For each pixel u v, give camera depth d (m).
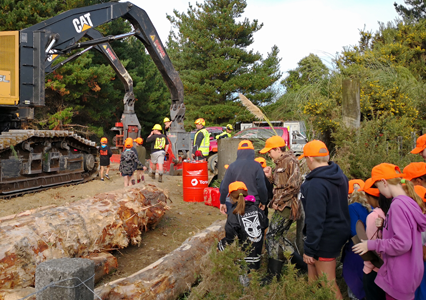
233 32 24.11
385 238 2.65
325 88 11.30
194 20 24.70
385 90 8.94
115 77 22.09
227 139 8.20
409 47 19.00
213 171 12.24
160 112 26.28
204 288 2.86
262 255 4.11
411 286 2.48
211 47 24.08
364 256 2.85
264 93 22.89
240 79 22.83
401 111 8.25
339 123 6.83
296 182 3.91
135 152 8.62
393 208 2.53
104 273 4.14
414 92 10.20
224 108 23.16
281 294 2.56
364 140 6.02
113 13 9.68
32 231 3.68
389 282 2.56
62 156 9.97
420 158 5.84
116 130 13.45
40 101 7.85
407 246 2.42
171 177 11.29
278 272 3.75
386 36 20.66
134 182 9.23
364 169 5.62
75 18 8.89
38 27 8.25
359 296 3.24
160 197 5.91
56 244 3.78
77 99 20.06
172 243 5.43
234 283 2.69
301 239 4.30
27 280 3.43
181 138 12.33
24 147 8.61
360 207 3.30
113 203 4.89
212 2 25.03
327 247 3.09
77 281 2.21
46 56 8.24
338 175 3.06
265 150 4.12
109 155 11.20
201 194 7.97
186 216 6.92
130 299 3.20
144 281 3.40
